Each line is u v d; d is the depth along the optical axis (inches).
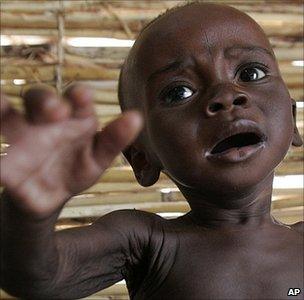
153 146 51.6
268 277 51.0
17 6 94.4
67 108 32.8
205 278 50.9
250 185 48.6
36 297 42.6
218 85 49.0
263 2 96.7
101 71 95.3
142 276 52.2
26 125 33.4
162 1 95.4
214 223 52.9
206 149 48.4
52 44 94.8
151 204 95.6
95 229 48.7
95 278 48.3
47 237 39.2
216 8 52.9
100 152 35.9
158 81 51.2
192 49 50.8
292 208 96.7
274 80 51.1
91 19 95.0
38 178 35.3
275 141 49.0
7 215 37.7
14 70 94.1
